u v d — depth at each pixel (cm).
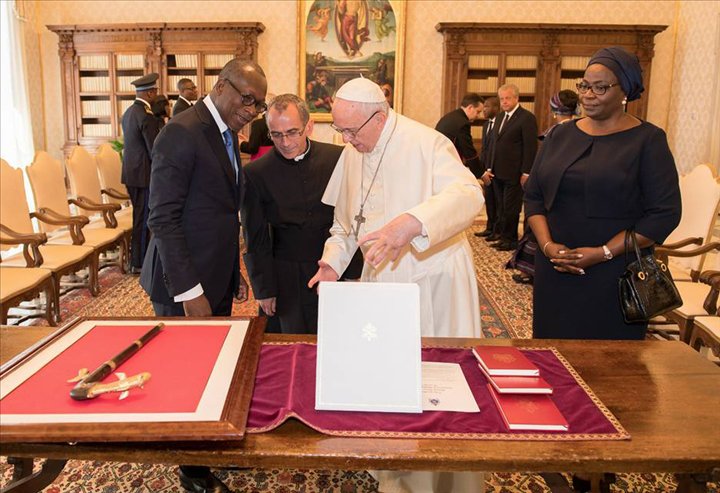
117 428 108
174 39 933
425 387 138
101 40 944
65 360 138
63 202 513
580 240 208
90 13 970
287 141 222
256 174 240
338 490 230
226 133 212
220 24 913
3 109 893
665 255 352
